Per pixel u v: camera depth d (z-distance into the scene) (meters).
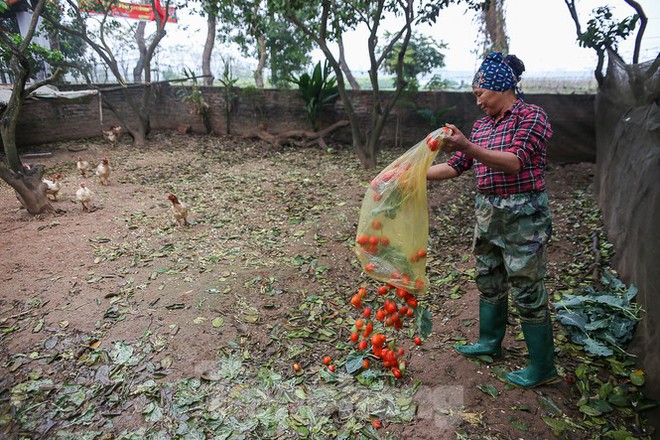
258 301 3.56
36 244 4.69
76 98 8.59
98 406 2.55
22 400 2.61
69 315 3.37
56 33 10.54
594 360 2.81
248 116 11.42
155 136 11.45
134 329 3.17
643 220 3.29
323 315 3.40
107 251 4.52
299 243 4.74
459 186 7.02
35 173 5.60
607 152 5.66
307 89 10.30
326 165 8.70
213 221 5.43
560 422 2.33
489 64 2.22
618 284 3.44
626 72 5.22
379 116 8.19
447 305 3.52
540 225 2.27
